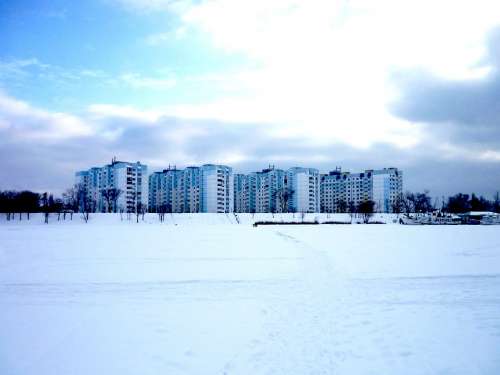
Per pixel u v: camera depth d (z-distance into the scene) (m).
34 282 13.98
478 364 6.80
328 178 155.50
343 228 52.31
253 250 23.88
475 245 25.89
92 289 12.84
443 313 9.71
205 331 8.53
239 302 10.98
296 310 10.02
